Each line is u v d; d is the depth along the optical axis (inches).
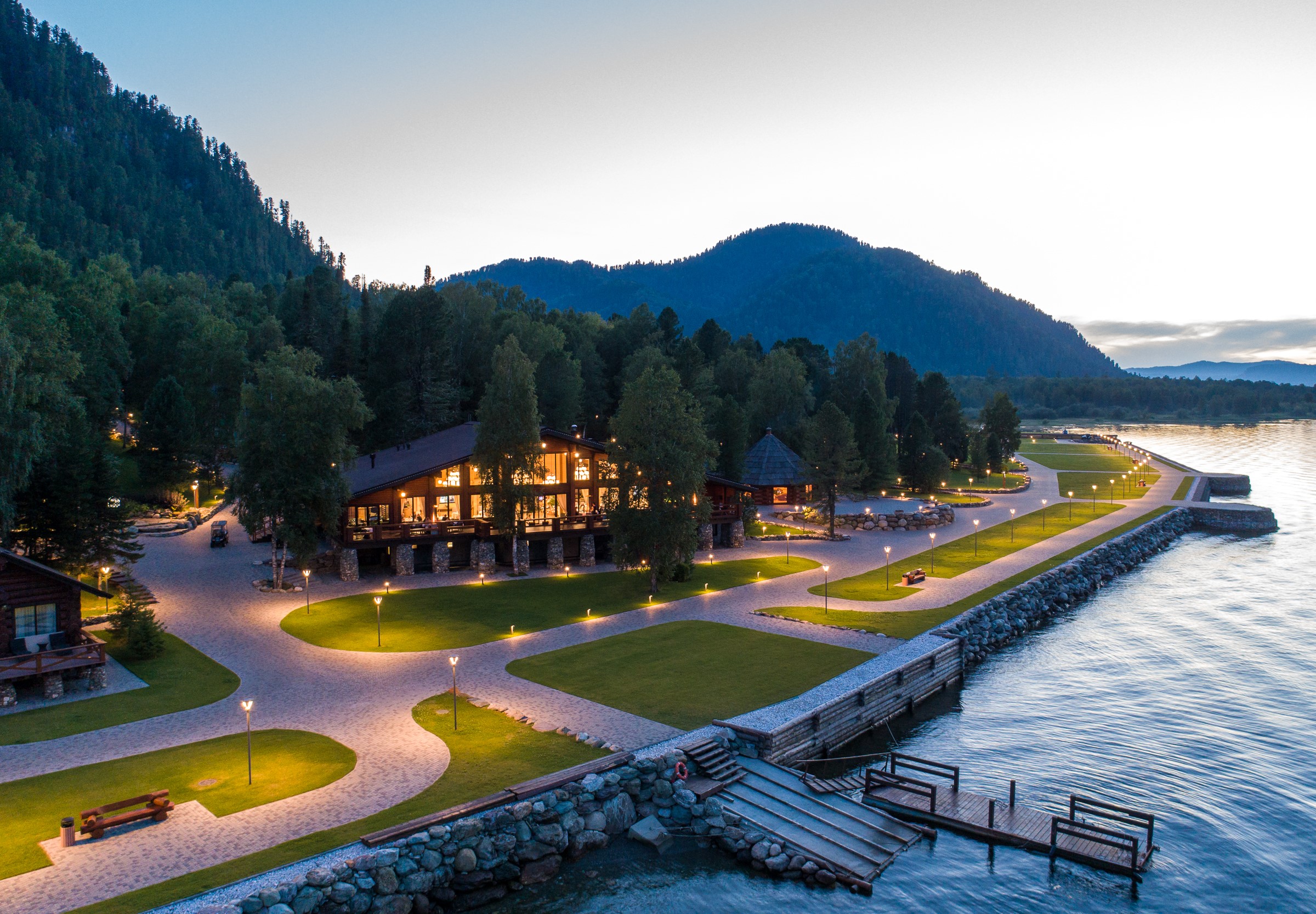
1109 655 2194.9
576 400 5147.6
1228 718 1760.6
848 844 1237.7
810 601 2381.9
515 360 2687.0
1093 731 1692.9
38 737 1384.1
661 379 2475.4
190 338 4822.8
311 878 979.3
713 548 3253.0
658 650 1902.1
